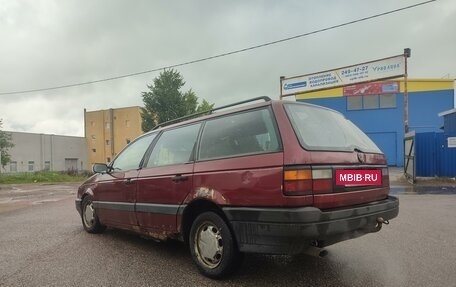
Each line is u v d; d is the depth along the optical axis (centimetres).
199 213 466
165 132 553
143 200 536
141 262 502
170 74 5238
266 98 431
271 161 379
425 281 407
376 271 444
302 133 390
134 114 7288
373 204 426
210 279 432
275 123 398
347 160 405
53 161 6831
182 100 5228
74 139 7306
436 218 762
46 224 808
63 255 544
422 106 3259
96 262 506
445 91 3231
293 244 363
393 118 3319
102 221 652
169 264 491
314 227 355
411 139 1614
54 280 437
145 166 555
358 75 2039
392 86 3209
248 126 425
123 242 618
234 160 417
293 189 361
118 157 643
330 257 503
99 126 7550
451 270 441
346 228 380
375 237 606
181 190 470
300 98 3494
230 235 415
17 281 436
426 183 1552
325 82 2161
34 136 6494
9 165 6000
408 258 490
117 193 598
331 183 380
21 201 1337
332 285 403
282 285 405
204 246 444
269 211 372
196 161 465
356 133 480
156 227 514
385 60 1936
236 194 403
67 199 1381
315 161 373
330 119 457
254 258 502
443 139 1661
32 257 536
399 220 743
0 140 3472
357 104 3384
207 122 482
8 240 652
